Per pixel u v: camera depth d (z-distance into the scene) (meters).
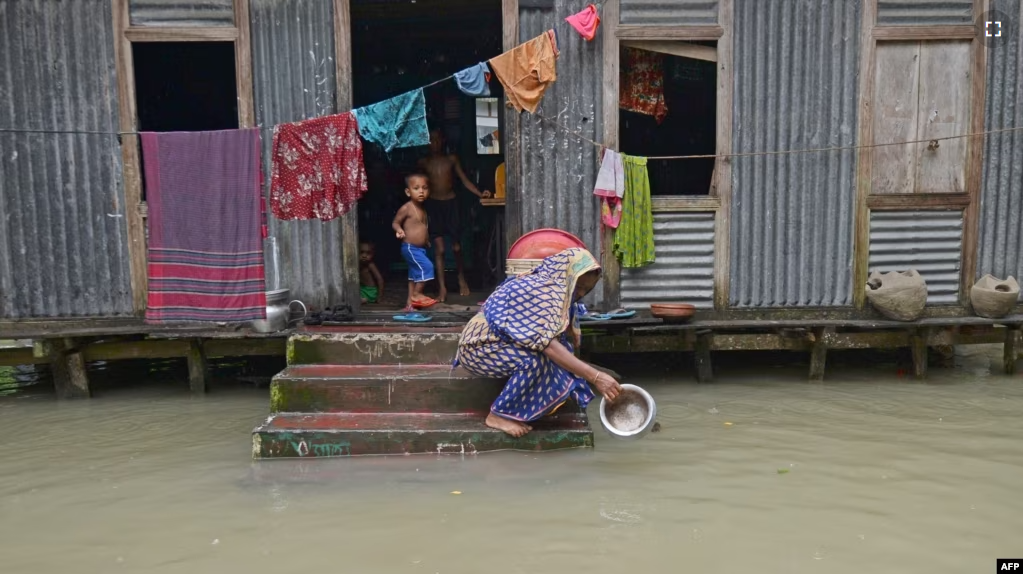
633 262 6.79
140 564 3.50
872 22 6.78
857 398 6.33
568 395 4.91
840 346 6.93
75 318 6.80
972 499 4.12
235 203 6.20
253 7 6.63
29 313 6.76
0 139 6.60
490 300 5.01
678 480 4.44
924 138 6.95
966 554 3.50
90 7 6.55
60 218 6.71
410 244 7.11
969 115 6.93
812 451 4.93
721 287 6.99
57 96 6.62
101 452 5.14
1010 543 3.60
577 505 4.09
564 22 6.70
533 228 6.85
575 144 6.81
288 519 3.96
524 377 4.85
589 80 6.77
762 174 6.91
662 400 6.32
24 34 6.54
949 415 5.78
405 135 6.05
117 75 6.62
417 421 5.17
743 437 5.25
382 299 8.02
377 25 9.50
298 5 6.63
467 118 10.22
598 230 6.90
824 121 6.87
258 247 6.24
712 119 9.63
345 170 6.05
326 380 5.32
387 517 3.97
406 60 10.20
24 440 5.45
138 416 6.07
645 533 3.74
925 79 6.89
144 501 4.24
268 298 6.40
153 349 6.74
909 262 7.05
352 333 5.83
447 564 3.45
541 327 4.76
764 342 6.94
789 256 6.99
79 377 6.67
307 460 4.90
